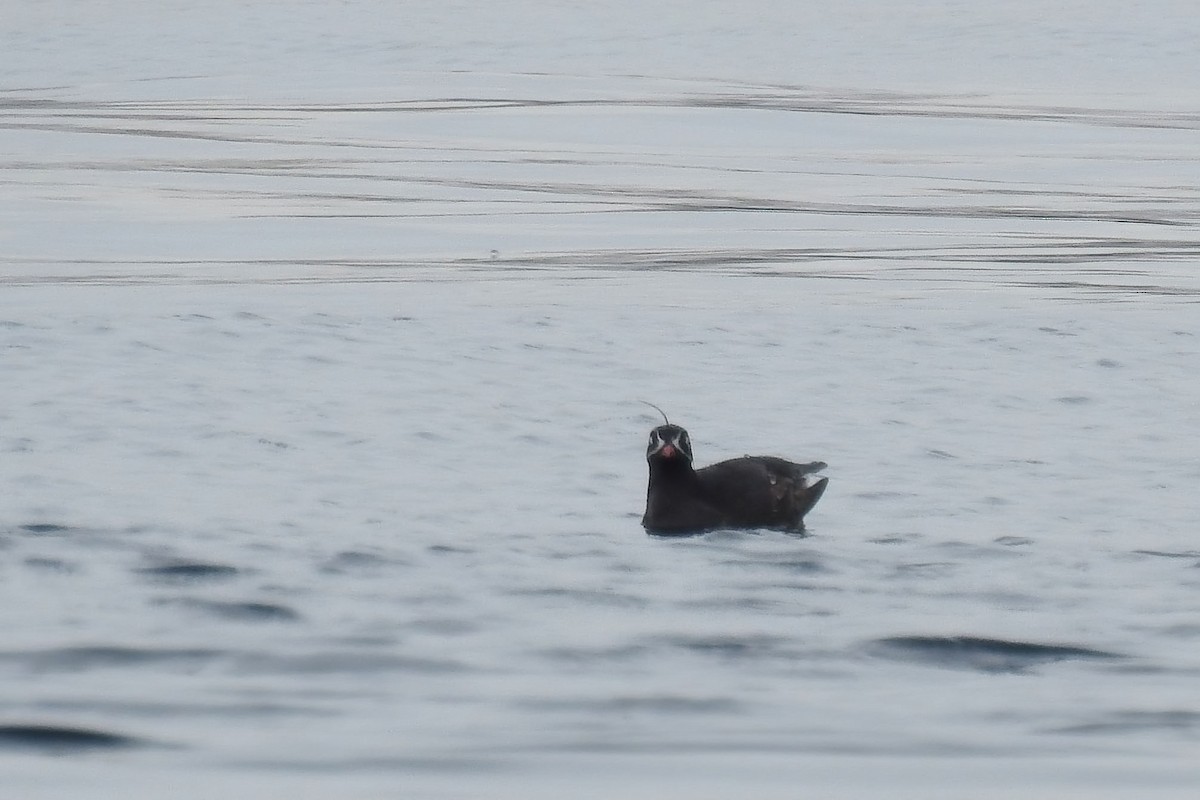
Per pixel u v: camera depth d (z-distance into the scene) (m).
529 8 124.69
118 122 73.44
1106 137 71.56
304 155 62.88
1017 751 9.88
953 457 21.06
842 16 119.06
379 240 42.91
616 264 39.38
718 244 43.31
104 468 19.19
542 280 36.38
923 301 33.78
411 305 31.88
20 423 21.44
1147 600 14.35
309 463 19.91
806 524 17.53
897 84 91.94
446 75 94.94
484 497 18.47
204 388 24.05
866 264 39.84
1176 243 43.84
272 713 10.61
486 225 46.19
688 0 128.25
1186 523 17.61
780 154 65.75
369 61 101.94
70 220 45.03
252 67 99.69
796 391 25.31
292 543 15.95
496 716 10.59
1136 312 32.44
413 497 18.31
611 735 10.16
